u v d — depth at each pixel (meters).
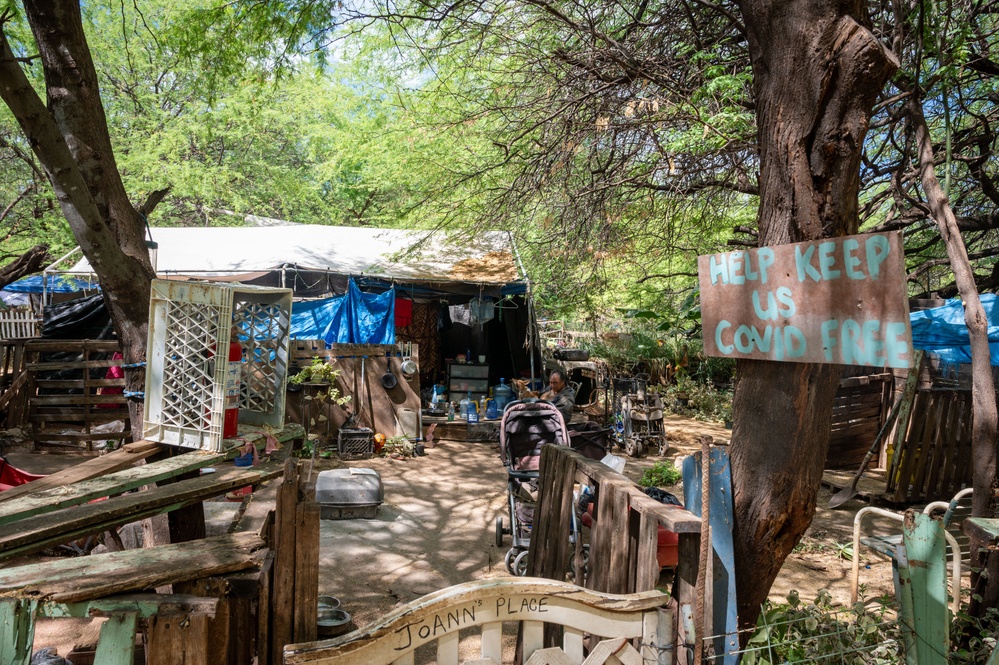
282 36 7.44
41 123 4.38
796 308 2.64
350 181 24.20
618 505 3.48
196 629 2.41
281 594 2.78
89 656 4.02
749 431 3.05
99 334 10.39
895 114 6.91
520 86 8.23
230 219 22.45
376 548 6.44
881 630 3.07
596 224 9.40
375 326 11.58
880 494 8.51
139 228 5.39
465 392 13.75
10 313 17.36
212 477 3.49
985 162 9.78
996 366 8.91
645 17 7.91
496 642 2.29
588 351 16.88
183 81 19.47
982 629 3.31
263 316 4.22
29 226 19.58
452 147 11.91
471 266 13.10
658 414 11.35
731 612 2.96
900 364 2.24
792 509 3.01
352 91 18.30
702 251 12.07
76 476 3.36
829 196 2.89
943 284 15.12
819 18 2.82
